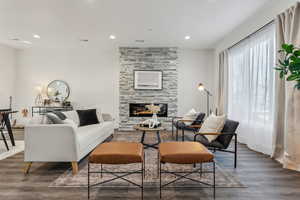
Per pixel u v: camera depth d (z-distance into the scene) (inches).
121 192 82.4
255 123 146.1
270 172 103.4
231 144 165.0
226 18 147.2
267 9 130.4
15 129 225.5
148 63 235.1
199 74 243.3
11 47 234.8
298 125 101.7
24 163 117.6
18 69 241.9
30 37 194.9
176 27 165.9
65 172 103.7
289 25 108.4
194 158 79.4
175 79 236.4
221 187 86.9
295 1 105.5
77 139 104.3
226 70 199.6
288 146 107.0
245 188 86.1
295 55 68.9
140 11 134.6
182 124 178.5
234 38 179.0
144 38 197.9
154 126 146.6
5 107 228.7
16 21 152.8
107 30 173.9
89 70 243.9
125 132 220.7
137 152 82.3
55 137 101.8
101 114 191.9
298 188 86.0
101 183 90.4
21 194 80.4
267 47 132.6
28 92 243.8
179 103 243.4
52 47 236.2
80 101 244.8
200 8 130.0
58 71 243.3
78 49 242.7
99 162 79.3
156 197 78.5
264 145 136.3
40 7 128.8
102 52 243.1
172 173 96.7
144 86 235.3
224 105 203.0
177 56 236.2
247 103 162.2
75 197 78.2
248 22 153.8
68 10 133.3
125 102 235.6
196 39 202.5
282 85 116.0
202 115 174.1
